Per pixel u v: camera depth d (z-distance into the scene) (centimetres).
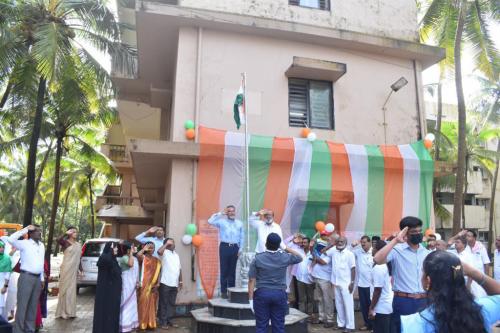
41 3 1195
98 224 5159
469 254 788
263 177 988
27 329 719
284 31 1073
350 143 1114
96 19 1232
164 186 1432
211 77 1033
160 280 809
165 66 1250
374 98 1164
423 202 1089
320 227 986
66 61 1144
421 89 1207
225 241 847
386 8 1230
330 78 1123
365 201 1048
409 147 1114
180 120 991
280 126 1066
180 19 1008
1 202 3953
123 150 2145
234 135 984
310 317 898
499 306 252
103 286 698
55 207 1795
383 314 568
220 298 820
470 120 2558
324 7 1175
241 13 1082
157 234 858
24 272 714
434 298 241
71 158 2741
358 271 812
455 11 1383
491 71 1441
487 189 3338
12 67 1190
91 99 1372
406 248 487
